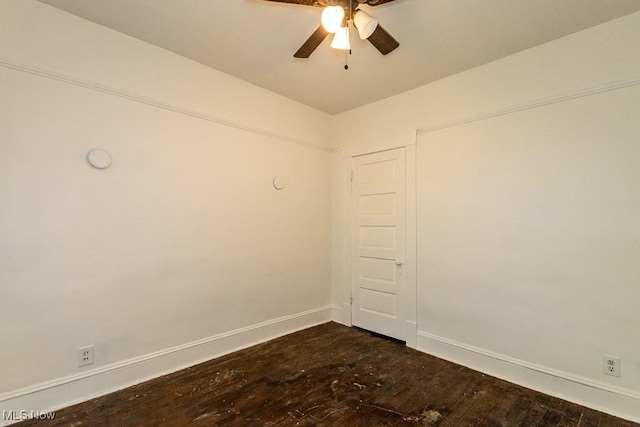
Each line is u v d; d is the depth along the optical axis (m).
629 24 2.07
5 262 1.90
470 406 2.14
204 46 2.54
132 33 2.36
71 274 2.12
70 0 2.00
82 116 2.18
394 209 3.38
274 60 2.74
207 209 2.83
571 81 2.29
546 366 2.34
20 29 1.96
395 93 3.37
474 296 2.74
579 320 2.22
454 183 2.90
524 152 2.50
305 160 3.73
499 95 2.64
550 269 2.35
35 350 1.98
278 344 3.18
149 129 2.49
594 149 2.19
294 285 3.58
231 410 2.07
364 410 2.08
